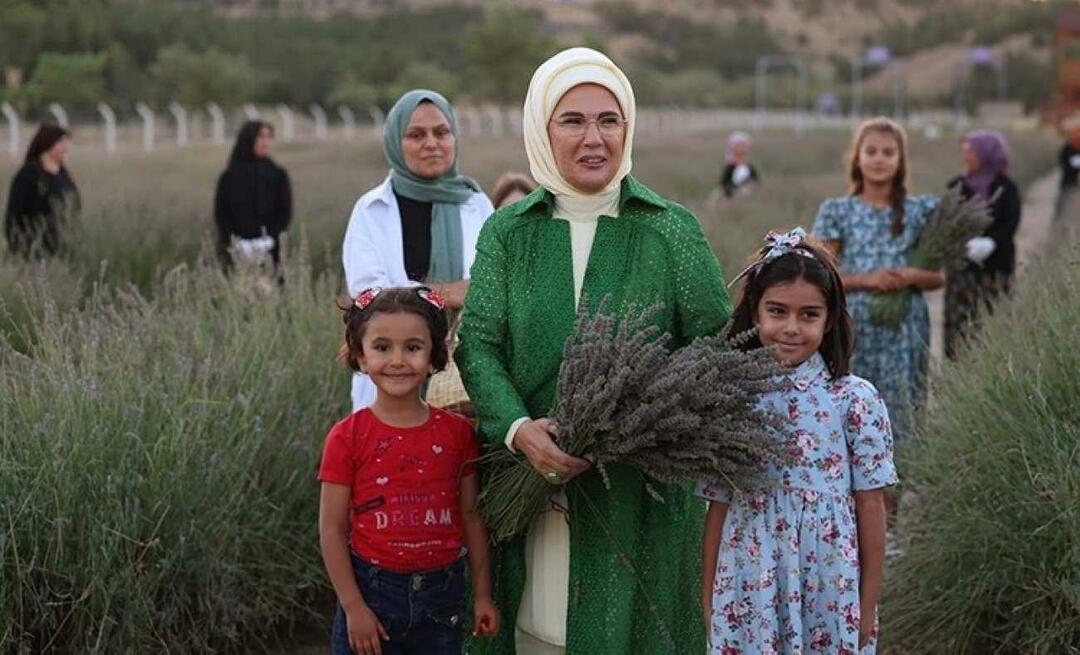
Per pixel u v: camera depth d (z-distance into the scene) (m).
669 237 3.85
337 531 3.90
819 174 32.25
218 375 5.84
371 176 18.59
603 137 3.79
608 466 3.79
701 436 3.54
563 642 3.90
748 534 3.83
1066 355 5.39
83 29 56.34
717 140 45.44
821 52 153.75
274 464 5.70
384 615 3.89
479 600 3.95
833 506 3.81
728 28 151.00
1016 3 146.75
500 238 3.92
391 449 3.88
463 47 60.38
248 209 10.61
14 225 10.34
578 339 3.69
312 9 90.62
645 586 3.85
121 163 22.50
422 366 3.86
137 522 4.98
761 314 3.86
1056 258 7.12
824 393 3.84
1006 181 8.70
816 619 3.83
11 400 5.20
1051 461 5.05
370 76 69.94
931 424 5.92
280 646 5.47
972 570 5.24
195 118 46.28
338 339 6.66
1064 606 5.00
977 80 116.06
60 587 4.92
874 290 6.78
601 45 61.16
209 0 84.00
